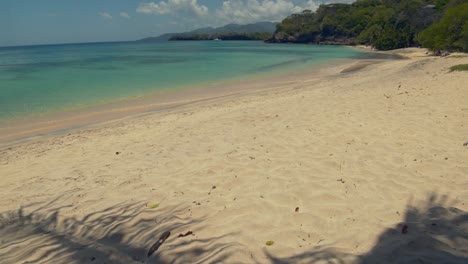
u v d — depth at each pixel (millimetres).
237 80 21094
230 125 8414
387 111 8234
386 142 6105
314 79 19750
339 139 6441
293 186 4535
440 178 4523
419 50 47344
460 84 10703
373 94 10516
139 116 11609
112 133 9070
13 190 5422
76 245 3656
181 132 8289
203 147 6707
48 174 6070
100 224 4043
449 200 3904
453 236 2984
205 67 30391
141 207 4371
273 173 5039
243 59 39844
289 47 81000
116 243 3600
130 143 7762
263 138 6895
